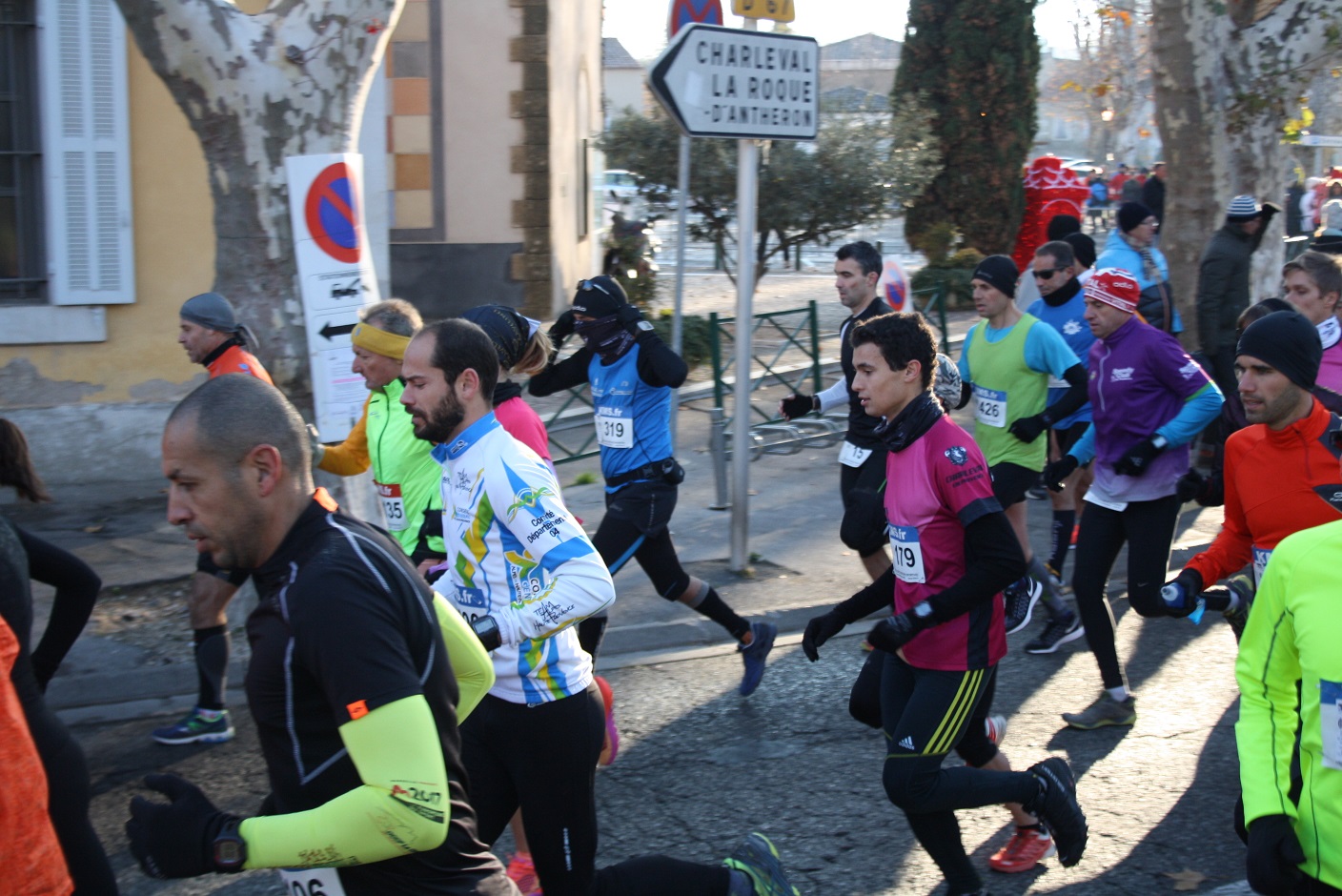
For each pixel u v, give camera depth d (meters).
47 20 8.42
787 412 5.71
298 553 1.98
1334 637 2.17
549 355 3.87
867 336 3.27
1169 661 5.66
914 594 3.35
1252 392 3.32
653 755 4.67
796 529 7.93
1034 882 3.69
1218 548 3.60
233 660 5.51
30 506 8.29
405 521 4.08
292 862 1.88
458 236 13.89
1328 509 3.33
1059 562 6.83
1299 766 2.28
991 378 5.76
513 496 2.75
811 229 14.16
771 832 4.04
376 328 3.98
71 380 8.85
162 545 7.40
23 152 8.63
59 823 2.62
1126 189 26.42
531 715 2.81
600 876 2.90
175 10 5.45
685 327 12.52
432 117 13.66
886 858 3.86
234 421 1.93
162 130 8.80
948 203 18.73
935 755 3.22
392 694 1.89
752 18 6.68
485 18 13.48
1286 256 16.64
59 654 3.25
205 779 4.45
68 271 8.69
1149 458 4.59
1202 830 4.02
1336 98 27.06
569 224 15.55
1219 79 9.65
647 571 5.10
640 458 4.91
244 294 5.84
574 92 16.19
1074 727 4.85
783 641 5.98
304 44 5.69
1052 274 7.16
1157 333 4.73
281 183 5.78
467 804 2.18
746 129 6.49
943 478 3.20
